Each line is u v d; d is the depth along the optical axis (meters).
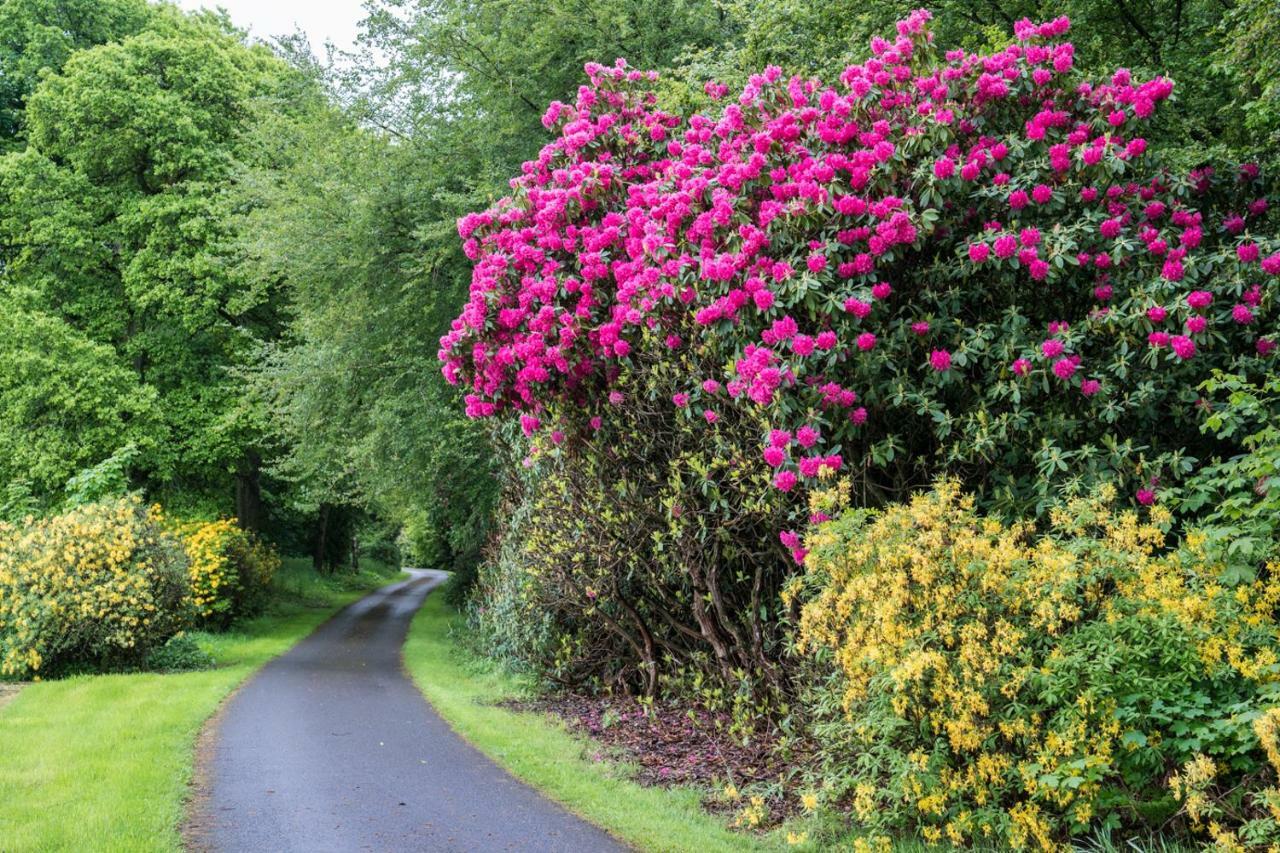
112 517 13.80
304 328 17.83
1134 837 4.18
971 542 4.71
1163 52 10.38
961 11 11.52
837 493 5.62
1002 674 4.52
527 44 14.83
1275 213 7.09
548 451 9.09
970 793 4.67
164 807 5.73
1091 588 4.62
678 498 7.66
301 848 5.05
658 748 7.71
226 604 18.97
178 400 22.86
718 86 8.80
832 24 12.15
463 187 15.80
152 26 25.31
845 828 5.11
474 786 6.48
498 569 14.12
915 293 6.53
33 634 12.53
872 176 6.30
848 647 4.96
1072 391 6.03
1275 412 5.57
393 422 16.08
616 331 7.74
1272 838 3.68
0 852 4.74
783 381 5.88
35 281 23.55
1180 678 4.17
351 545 42.34
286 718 9.30
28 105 23.25
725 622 7.99
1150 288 5.76
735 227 6.78
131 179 23.84
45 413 21.98
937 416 5.76
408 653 16.19
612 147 8.98
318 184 16.16
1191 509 5.20
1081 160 6.07
